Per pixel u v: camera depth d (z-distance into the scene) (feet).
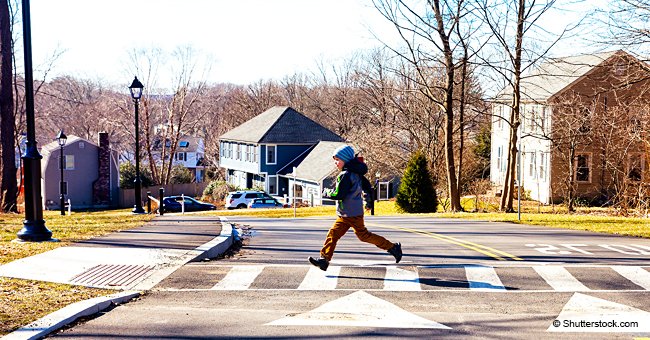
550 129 121.29
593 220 67.67
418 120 143.43
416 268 32.19
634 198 93.61
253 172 202.08
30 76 39.65
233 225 57.77
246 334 20.42
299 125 202.08
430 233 51.34
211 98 328.70
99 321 22.11
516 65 98.63
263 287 28.07
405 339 19.90
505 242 43.98
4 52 92.43
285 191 196.44
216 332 20.65
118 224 55.67
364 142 152.46
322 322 21.94
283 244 43.04
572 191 114.42
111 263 32.14
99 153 200.54
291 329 21.02
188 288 27.84
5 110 92.99
